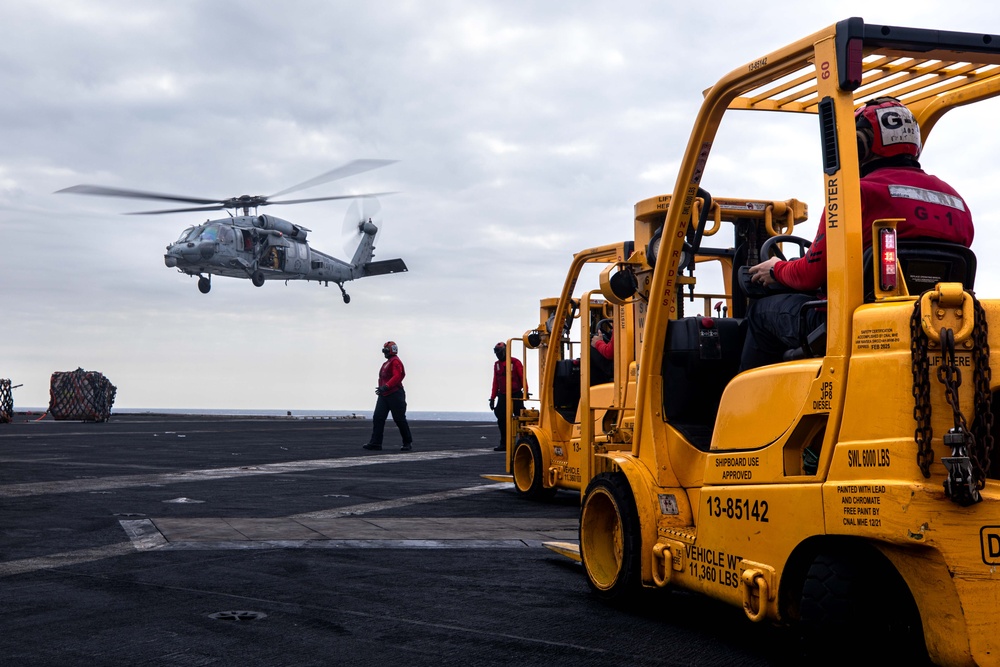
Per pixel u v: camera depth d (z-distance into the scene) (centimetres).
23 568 538
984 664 267
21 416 4091
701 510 386
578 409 960
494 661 359
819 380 320
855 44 315
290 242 4478
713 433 394
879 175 353
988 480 282
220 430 2672
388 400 1798
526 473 1000
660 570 418
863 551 308
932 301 280
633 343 751
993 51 334
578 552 555
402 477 1200
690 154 423
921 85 404
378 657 363
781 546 331
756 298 432
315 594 481
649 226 729
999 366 281
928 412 276
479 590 498
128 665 348
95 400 3450
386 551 624
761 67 363
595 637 398
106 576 518
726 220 648
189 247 3916
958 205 360
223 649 372
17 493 923
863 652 302
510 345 1122
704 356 429
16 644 375
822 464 313
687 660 362
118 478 1097
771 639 396
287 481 1111
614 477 461
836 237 316
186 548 613
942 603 275
